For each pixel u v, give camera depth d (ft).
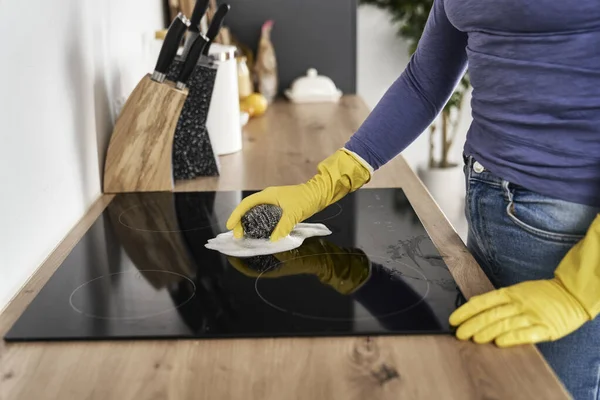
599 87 3.05
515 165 3.37
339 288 3.14
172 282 3.27
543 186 3.28
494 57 3.31
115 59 5.25
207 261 3.52
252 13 8.22
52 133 3.84
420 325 2.79
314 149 5.84
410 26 11.43
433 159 12.25
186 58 4.61
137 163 4.70
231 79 5.60
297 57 8.38
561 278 2.92
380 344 2.68
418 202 4.42
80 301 3.08
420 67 4.00
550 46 3.08
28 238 3.46
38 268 3.54
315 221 4.07
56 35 3.93
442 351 2.63
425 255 3.52
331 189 3.88
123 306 3.02
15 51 3.37
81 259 3.61
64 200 4.00
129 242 3.84
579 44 3.01
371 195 4.55
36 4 3.64
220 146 5.66
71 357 2.63
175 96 4.60
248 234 3.72
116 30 5.30
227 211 4.33
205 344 2.70
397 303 2.98
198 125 4.95
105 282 3.29
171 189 4.76
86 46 4.48
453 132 12.01
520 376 2.48
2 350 2.69
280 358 2.59
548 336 2.72
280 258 3.53
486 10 3.23
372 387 2.42
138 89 4.59
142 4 6.30
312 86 8.00
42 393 2.41
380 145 4.00
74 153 4.21
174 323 2.85
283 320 2.85
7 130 3.26
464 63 4.00
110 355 2.64
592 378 3.43
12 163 3.30
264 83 8.05
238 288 3.17
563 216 3.26
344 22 8.28
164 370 2.53
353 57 8.39
